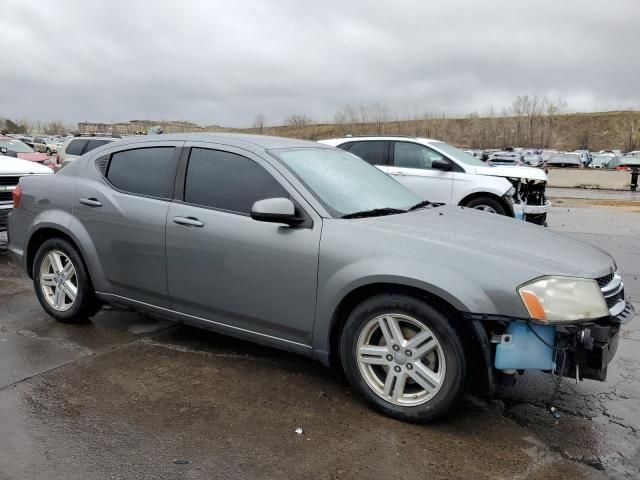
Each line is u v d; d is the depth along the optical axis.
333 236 3.44
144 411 3.37
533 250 3.35
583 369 3.08
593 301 3.05
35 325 4.84
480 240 3.38
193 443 3.03
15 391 3.59
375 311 3.30
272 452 2.97
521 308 2.99
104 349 4.33
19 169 7.97
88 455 2.89
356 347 3.40
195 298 4.00
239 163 3.94
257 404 3.50
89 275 4.62
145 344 4.45
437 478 2.78
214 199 3.95
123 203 4.31
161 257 4.10
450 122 100.81
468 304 3.02
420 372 3.24
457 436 3.18
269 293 3.65
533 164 38.47
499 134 95.19
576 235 10.79
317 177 3.89
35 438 3.04
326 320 3.46
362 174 4.39
